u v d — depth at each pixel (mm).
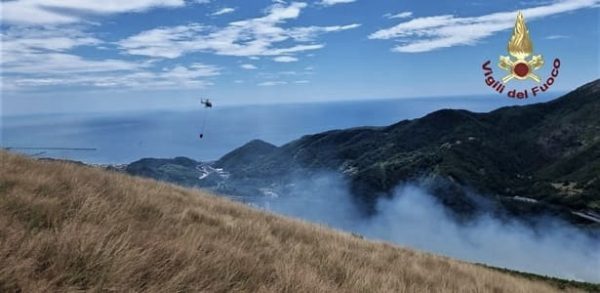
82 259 4297
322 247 9328
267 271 6000
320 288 5832
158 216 7562
